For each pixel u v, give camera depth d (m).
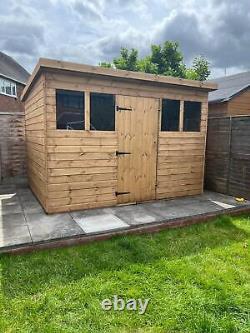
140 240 3.92
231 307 2.48
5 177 7.30
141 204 5.46
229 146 6.31
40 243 3.55
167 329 2.24
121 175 5.29
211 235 4.21
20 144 7.35
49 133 4.52
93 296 2.62
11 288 2.71
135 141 5.36
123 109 5.13
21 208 5.10
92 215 4.67
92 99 6.75
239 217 5.15
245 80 9.34
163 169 5.77
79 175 4.87
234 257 3.48
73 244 3.74
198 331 2.21
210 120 6.83
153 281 2.88
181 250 3.63
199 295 2.63
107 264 3.20
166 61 21.38
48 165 4.59
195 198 6.03
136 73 4.88
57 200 4.74
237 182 6.12
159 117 5.55
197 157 6.20
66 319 2.32
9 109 18.33
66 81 4.53
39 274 2.96
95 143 4.95
